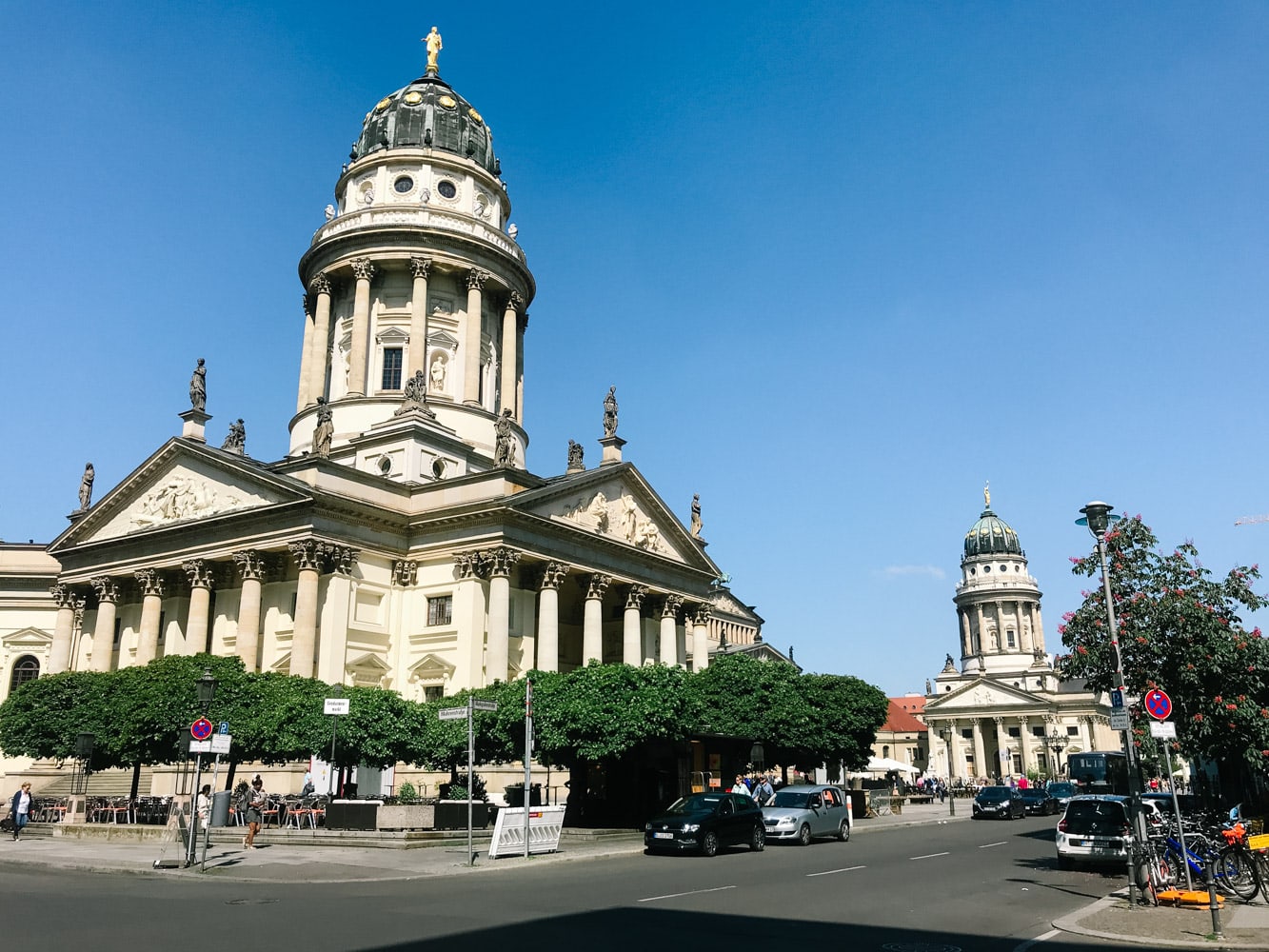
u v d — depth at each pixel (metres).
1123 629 33.97
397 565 64.12
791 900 24.66
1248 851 26.66
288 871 30.12
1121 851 32.03
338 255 81.25
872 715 68.50
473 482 63.56
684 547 78.06
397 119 87.75
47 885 27.08
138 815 45.34
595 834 42.81
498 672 58.97
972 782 133.88
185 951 16.81
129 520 68.38
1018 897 26.48
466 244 81.81
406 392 73.00
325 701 39.97
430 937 18.44
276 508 59.09
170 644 65.44
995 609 192.75
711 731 57.75
